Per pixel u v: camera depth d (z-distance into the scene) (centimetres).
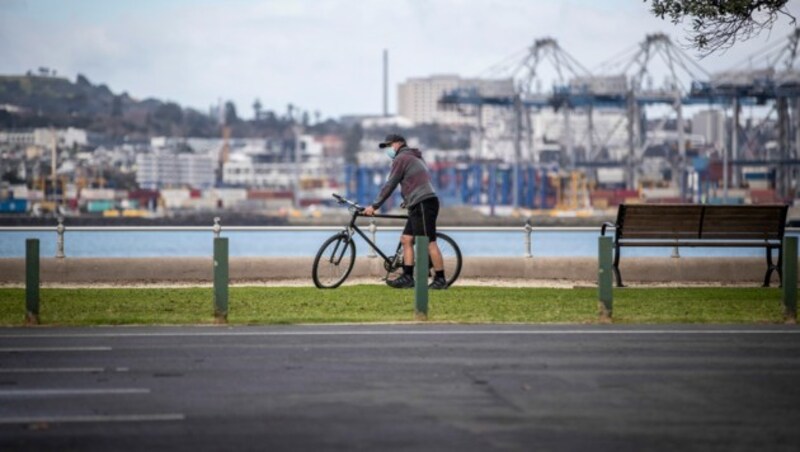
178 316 4447
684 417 2503
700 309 4769
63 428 2380
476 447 2212
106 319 4306
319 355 3397
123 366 3186
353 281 5922
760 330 4053
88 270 5962
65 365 3206
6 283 5978
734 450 2202
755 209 5850
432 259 5466
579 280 6075
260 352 3456
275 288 5594
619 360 3316
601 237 4303
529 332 3959
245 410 2562
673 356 3400
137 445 2227
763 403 2666
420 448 2202
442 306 4806
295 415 2508
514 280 6075
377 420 2458
